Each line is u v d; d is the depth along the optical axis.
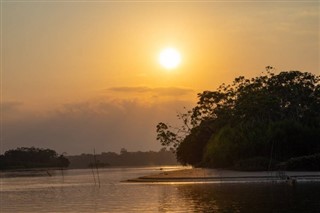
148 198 48.94
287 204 39.72
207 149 109.44
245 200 43.44
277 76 125.38
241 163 88.94
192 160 131.00
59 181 101.12
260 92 112.31
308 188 54.38
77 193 60.69
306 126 96.69
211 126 123.69
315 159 80.44
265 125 98.94
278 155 92.81
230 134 99.94
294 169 81.25
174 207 40.34
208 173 83.88
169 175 85.38
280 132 93.12
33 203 49.09
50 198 54.56
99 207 42.91
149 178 82.25
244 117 108.81
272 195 47.16
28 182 101.56
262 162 86.50
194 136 128.62
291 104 121.62
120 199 49.25
